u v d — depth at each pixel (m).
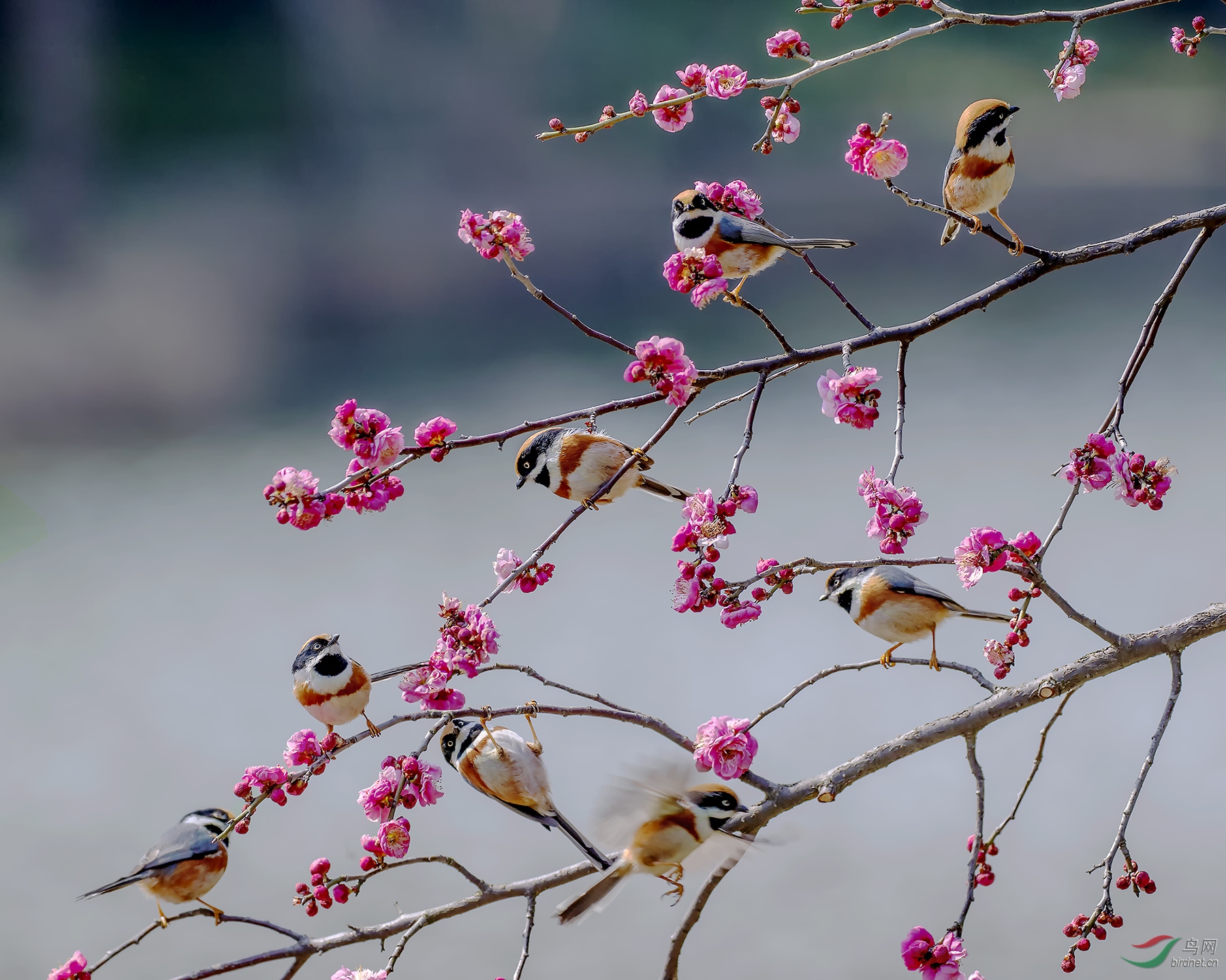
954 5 37.84
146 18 34.31
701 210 7.83
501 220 7.76
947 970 7.72
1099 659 7.80
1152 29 41.16
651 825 7.79
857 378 7.75
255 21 35.28
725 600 7.72
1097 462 7.75
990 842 7.78
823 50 36.81
